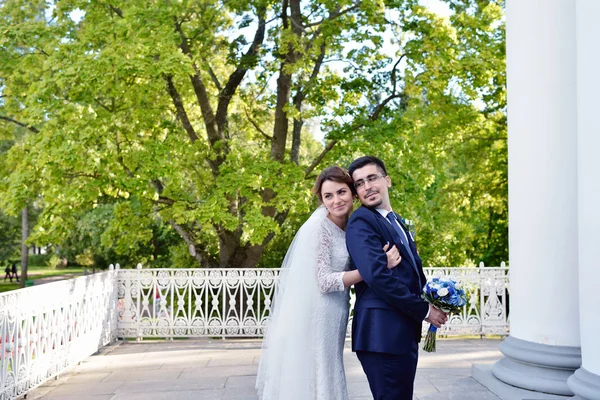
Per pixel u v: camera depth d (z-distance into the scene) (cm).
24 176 961
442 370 561
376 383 286
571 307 420
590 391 334
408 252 296
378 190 304
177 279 783
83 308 647
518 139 451
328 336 310
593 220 342
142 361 636
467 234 1759
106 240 1237
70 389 519
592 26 343
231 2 1095
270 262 1581
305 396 304
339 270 309
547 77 430
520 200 448
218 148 1175
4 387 446
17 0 1160
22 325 490
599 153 337
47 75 968
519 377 435
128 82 1018
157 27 980
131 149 1036
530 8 441
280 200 1015
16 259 3388
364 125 1164
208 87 1381
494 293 767
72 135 922
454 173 2038
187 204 1080
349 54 1216
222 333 774
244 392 499
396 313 285
